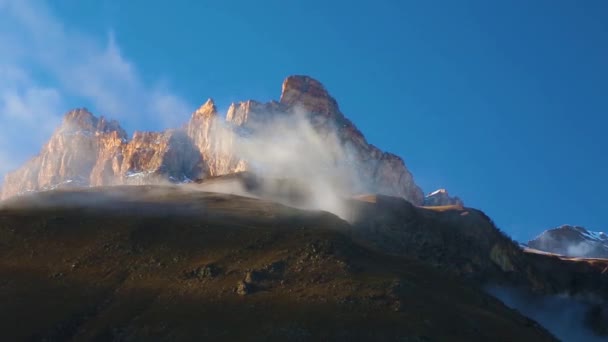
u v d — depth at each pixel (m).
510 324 108.88
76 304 109.19
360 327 96.19
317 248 122.94
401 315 99.44
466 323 102.56
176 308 105.12
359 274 113.62
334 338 94.12
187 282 113.81
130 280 116.69
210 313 102.56
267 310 101.88
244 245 128.38
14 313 105.88
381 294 104.94
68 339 101.56
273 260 118.69
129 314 105.00
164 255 125.44
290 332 95.31
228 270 117.38
